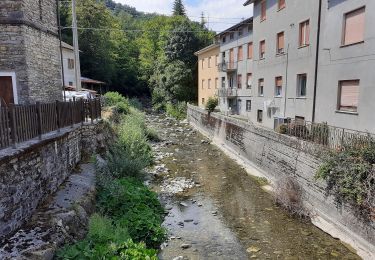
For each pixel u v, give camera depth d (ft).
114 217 34.17
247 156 67.97
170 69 168.25
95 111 54.24
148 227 33.22
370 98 42.70
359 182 32.14
